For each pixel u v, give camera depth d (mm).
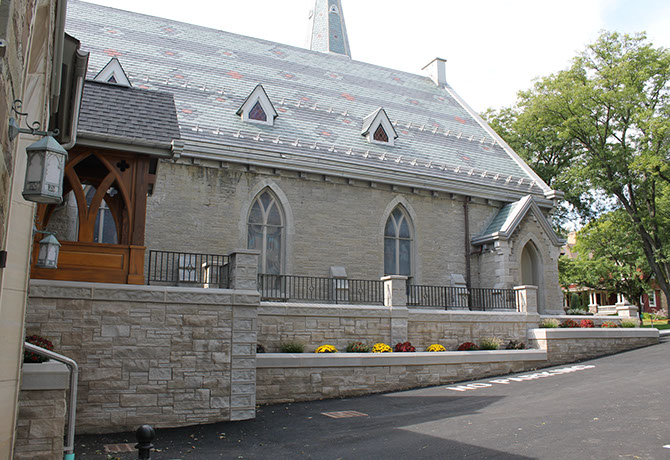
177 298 11641
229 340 12000
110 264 11602
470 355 17047
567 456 8469
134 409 10992
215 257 19375
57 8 7418
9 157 4879
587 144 33156
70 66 9727
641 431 9664
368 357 15102
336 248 21750
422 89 33094
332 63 30859
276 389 13734
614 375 15680
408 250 23766
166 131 12914
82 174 13898
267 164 20578
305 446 9555
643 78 31781
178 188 19422
